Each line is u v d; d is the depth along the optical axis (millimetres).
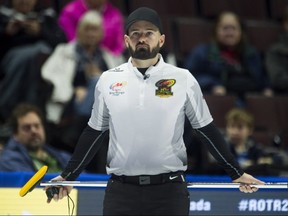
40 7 22062
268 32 25344
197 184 10805
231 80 22422
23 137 16562
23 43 20906
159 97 10562
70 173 10992
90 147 10977
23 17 20906
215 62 22297
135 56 10609
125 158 10477
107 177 13844
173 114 10531
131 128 10500
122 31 22828
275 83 23328
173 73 10719
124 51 22609
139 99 10555
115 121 10586
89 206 13719
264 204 14008
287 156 17828
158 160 10438
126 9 24547
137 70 10703
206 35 24219
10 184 13672
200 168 17641
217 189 13914
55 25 21219
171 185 10484
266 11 26672
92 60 20703
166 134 10477
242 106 22000
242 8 26188
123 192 10531
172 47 23766
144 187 10484
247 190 10859
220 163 10898
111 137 10680
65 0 23875
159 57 10828
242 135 18719
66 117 19422
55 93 19594
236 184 10797
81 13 22375
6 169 15867
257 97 22078
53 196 10938
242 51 22734
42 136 16719
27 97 19406
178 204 10453
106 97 10703
